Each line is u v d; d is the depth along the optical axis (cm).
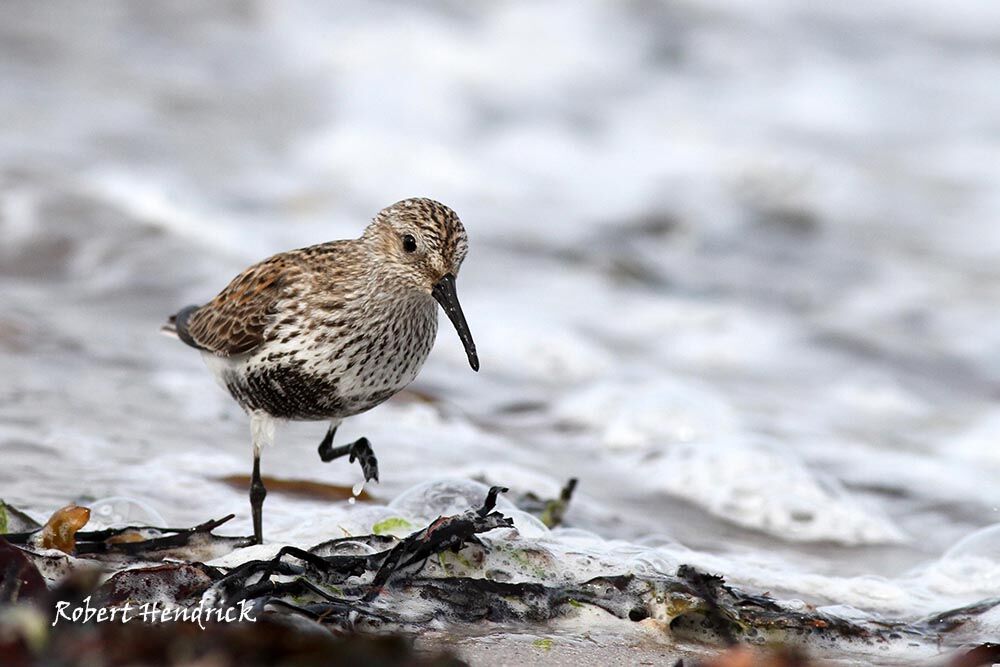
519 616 670
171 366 1206
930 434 1283
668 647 653
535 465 1067
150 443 997
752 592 777
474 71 2412
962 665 634
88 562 667
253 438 870
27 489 855
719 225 1933
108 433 1007
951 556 861
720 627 672
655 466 1082
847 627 691
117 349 1233
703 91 2473
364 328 831
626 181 2075
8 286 1378
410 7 2559
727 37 2664
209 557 726
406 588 668
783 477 1046
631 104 2388
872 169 2197
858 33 2773
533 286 1612
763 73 2559
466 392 1275
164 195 1648
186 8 2462
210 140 1945
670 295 1648
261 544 735
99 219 1538
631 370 1387
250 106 2139
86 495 853
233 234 1588
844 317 1625
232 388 880
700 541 923
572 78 2453
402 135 2094
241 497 895
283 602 611
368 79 2322
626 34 2616
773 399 1352
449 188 1969
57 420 1023
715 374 1423
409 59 2408
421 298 847
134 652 519
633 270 1716
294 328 833
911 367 1481
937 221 1992
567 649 636
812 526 986
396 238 827
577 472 1067
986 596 808
